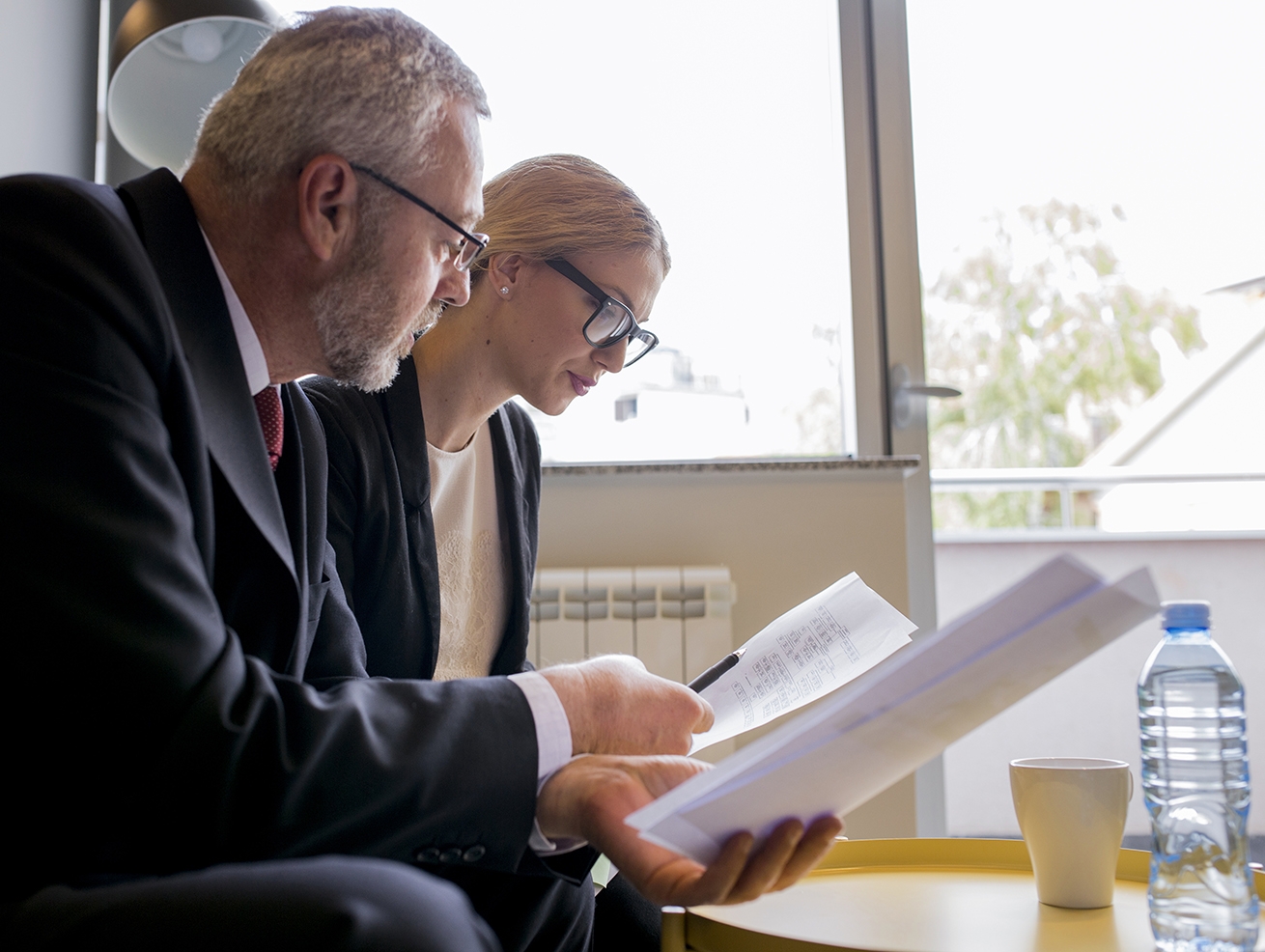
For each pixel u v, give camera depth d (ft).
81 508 2.19
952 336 8.29
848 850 3.42
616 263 4.59
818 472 7.12
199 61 6.14
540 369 4.61
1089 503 8.82
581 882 2.77
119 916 1.90
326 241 2.99
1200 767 2.86
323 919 1.86
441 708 2.51
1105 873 2.87
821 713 2.07
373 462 4.08
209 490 2.59
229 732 2.18
